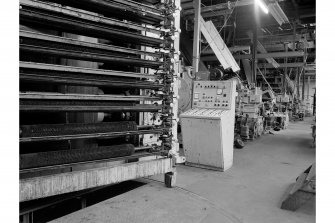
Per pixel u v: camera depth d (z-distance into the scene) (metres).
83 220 1.99
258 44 11.59
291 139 7.92
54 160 2.05
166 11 2.80
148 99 2.69
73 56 2.19
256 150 6.05
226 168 4.19
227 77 6.50
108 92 3.13
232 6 7.65
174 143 2.96
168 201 2.45
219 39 6.55
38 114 2.54
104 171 2.29
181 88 5.90
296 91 16.06
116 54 2.51
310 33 13.24
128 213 2.15
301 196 2.58
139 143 3.17
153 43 2.78
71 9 2.15
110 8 2.43
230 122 4.22
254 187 3.33
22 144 2.38
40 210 2.52
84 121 2.71
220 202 2.79
